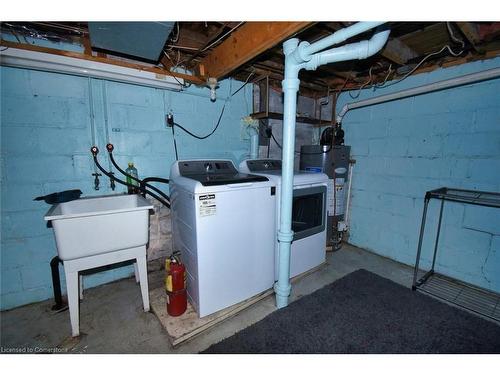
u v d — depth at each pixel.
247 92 2.82
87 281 2.07
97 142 1.99
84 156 1.94
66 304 1.86
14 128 1.69
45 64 1.60
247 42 1.63
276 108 2.97
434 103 2.26
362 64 2.35
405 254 2.58
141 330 1.61
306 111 3.30
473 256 2.11
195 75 2.23
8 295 1.79
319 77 2.74
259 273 1.91
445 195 1.93
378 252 2.83
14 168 1.72
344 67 2.43
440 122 2.23
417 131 2.40
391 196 2.66
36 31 1.65
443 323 1.65
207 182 1.58
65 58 1.63
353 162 2.98
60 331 1.59
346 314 1.74
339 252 2.90
